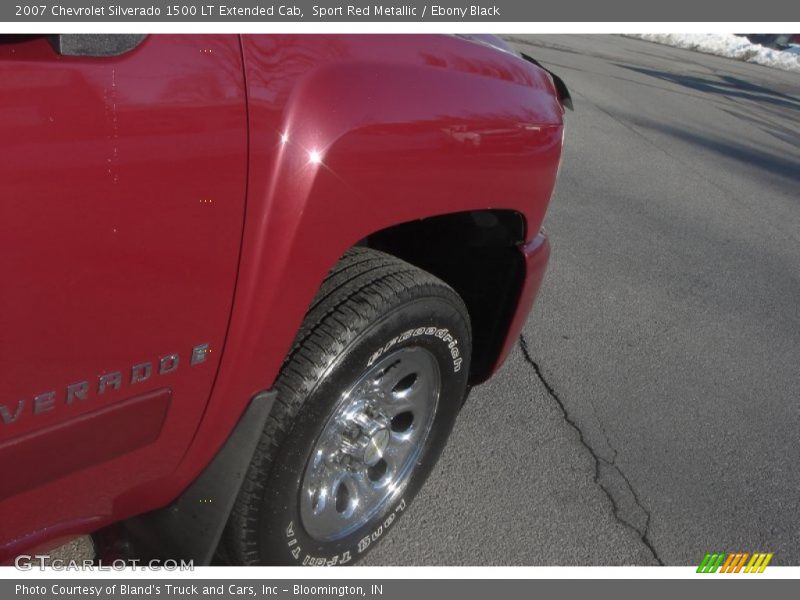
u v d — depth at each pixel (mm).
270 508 1653
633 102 10633
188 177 1175
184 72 1171
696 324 4098
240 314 1362
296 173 1351
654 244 5188
